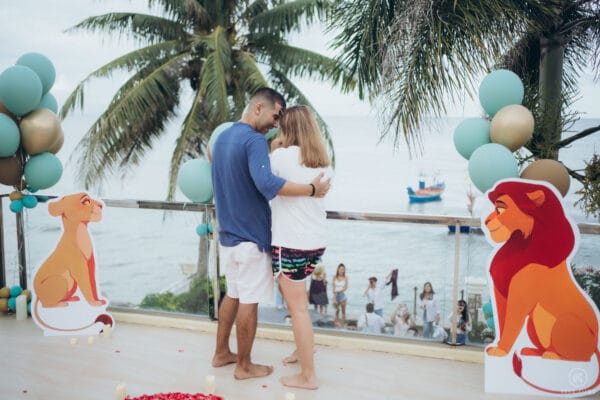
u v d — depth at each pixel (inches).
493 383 105.8
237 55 473.4
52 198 147.4
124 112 432.8
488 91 125.3
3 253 154.6
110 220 140.6
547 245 105.6
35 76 137.7
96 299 135.9
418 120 203.3
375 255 124.7
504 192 107.8
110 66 462.0
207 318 140.3
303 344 104.9
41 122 140.9
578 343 103.6
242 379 110.2
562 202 105.3
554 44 224.5
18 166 145.8
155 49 474.6
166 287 141.8
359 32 229.0
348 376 112.6
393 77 205.0
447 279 121.3
